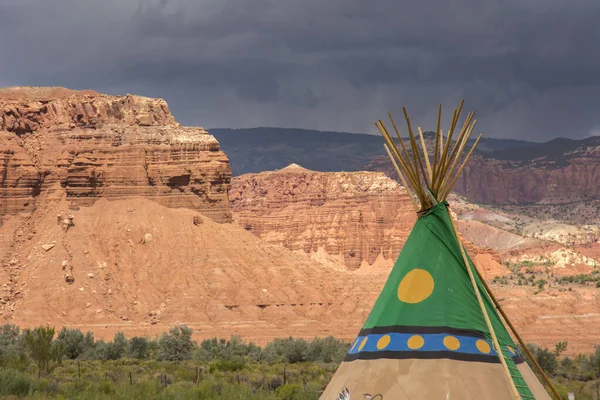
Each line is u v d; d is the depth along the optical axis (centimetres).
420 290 4059
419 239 4228
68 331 19025
